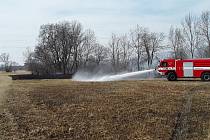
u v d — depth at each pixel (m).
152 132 19.50
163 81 45.28
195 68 45.19
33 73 108.31
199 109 25.14
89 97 29.59
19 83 49.38
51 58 107.62
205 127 20.95
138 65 95.25
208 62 44.75
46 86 40.91
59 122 21.08
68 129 19.66
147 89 34.94
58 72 107.38
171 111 24.25
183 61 45.69
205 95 30.64
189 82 42.53
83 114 23.11
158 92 32.53
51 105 26.09
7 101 27.98
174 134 19.61
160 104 26.39
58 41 107.56
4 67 164.88
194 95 30.62
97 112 23.66
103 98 28.97
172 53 90.69
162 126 20.69
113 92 32.72
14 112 23.52
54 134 18.77
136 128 20.17
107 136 18.72
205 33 85.88
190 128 20.69
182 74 45.75
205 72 44.84
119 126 20.50
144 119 22.09
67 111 23.95
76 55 108.56
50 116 22.53
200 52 86.88
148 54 93.81
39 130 19.30
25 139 17.80
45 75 92.94
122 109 24.55
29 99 29.08
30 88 38.41
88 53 109.25
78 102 27.19
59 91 34.31
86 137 18.50
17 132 18.94
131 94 31.20
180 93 31.92
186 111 24.55
